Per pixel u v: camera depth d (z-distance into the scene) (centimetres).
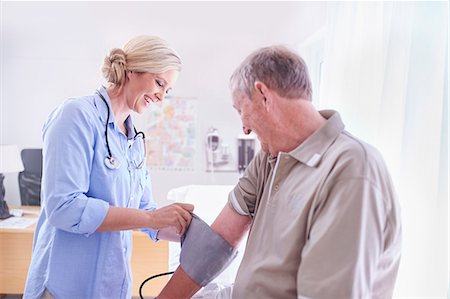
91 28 300
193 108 312
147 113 311
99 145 112
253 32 299
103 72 121
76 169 104
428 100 96
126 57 118
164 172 317
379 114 118
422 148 97
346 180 74
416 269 100
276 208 89
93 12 285
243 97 89
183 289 107
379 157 78
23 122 314
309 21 264
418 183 99
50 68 310
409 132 101
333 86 159
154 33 299
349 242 70
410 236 101
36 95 312
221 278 149
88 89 312
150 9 280
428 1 97
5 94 310
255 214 102
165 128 313
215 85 311
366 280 71
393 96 109
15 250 233
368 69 129
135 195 130
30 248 234
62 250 113
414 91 100
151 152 314
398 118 108
